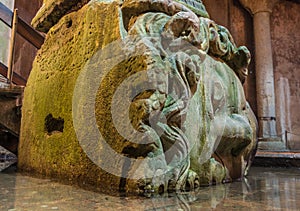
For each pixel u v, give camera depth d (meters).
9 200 1.28
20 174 2.14
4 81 2.94
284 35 9.07
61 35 2.25
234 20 9.07
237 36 8.96
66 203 1.22
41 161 2.14
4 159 3.27
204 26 1.94
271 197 1.41
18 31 3.23
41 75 2.35
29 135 2.36
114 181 1.51
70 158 1.84
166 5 1.72
